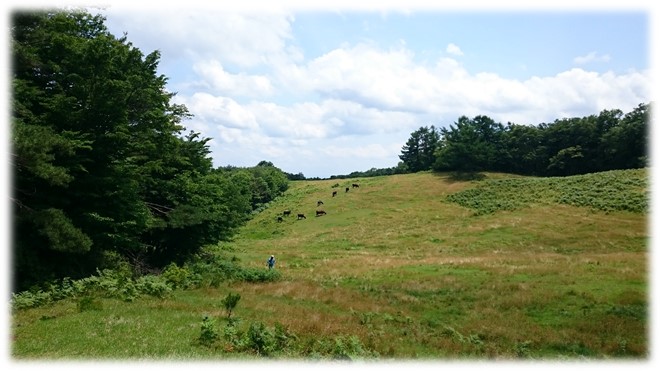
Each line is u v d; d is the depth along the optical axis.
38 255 21.30
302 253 51.09
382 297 23.17
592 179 73.50
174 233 35.88
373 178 117.12
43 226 20.12
